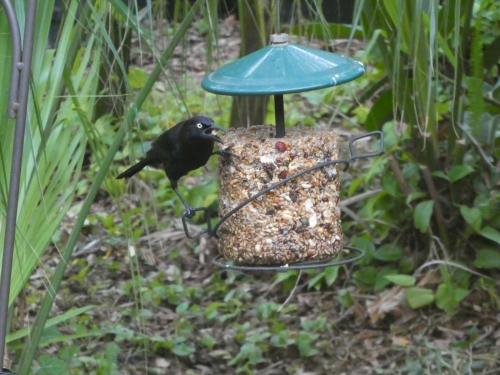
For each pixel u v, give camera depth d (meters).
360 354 6.93
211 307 7.66
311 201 4.17
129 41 5.68
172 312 7.79
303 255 4.21
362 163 9.24
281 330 7.30
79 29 4.64
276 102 4.12
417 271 7.40
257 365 6.99
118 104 6.12
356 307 7.50
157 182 9.73
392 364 6.73
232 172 4.18
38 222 4.23
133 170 4.78
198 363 7.07
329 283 7.54
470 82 6.46
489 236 6.93
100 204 9.59
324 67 3.76
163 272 8.38
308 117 10.51
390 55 6.21
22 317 5.78
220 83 3.77
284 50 3.85
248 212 4.17
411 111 6.76
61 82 4.61
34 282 8.22
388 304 7.29
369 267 7.71
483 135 7.24
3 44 3.96
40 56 4.13
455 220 7.40
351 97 10.00
